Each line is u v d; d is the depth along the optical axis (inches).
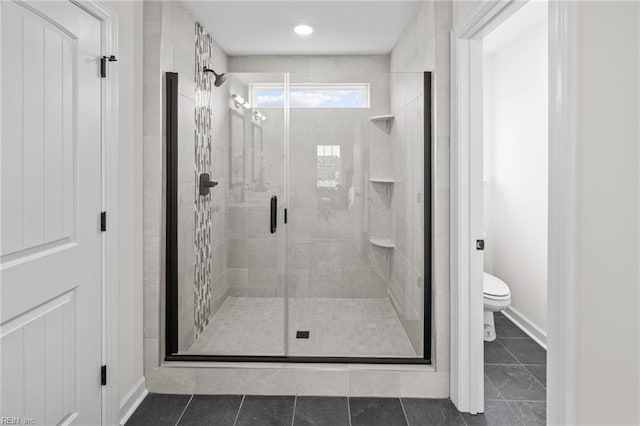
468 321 87.7
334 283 103.0
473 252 87.1
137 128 92.2
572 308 50.8
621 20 46.0
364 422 84.1
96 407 76.7
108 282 78.9
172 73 98.8
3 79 54.3
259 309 102.4
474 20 78.0
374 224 102.7
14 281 56.8
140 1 93.0
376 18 120.0
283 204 103.6
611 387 47.3
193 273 103.4
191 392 95.3
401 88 100.0
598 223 48.3
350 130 102.8
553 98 53.3
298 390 95.0
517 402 92.0
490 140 160.4
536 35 127.9
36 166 60.5
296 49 149.4
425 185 97.0
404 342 100.7
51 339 64.7
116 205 80.6
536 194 128.7
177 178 100.1
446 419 85.3
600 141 47.9
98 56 76.2
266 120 103.3
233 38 137.7
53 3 63.2
